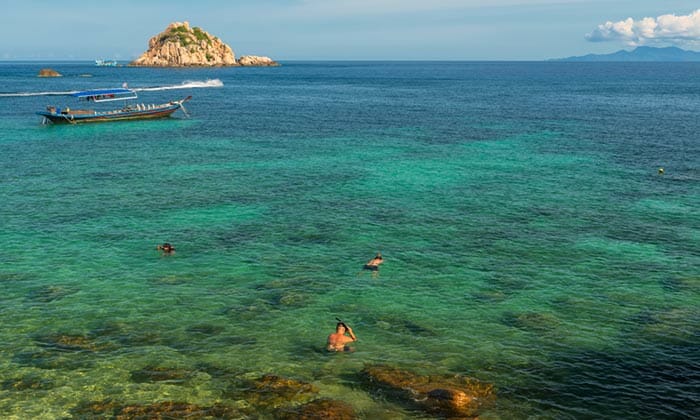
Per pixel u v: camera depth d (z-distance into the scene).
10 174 48.06
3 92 147.00
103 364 18.81
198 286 25.84
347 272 27.81
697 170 51.50
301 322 22.31
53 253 29.77
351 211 38.53
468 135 73.62
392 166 53.50
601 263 29.12
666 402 16.98
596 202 40.97
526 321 22.52
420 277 27.23
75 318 22.34
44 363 18.81
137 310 23.19
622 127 80.75
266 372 18.48
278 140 68.75
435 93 156.62
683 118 91.69
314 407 16.19
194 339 20.77
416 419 15.92
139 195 42.03
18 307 23.22
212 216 37.06
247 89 171.00
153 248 30.88
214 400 16.75
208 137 70.81
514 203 40.72
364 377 18.08
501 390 17.55
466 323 22.38
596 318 22.83
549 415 16.25
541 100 131.12
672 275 27.53
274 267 28.38
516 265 28.84
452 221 36.34
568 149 62.88
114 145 64.19
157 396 16.95
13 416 15.83
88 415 15.91
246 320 22.42
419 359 19.50
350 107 112.25
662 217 37.28
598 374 18.56
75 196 41.31
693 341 20.88
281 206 39.62
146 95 143.25
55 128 77.50
